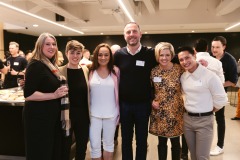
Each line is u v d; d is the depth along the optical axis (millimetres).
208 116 2352
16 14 7477
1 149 3492
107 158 2863
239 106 5789
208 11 8422
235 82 3572
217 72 3066
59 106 2412
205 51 3178
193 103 2375
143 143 2785
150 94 2779
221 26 10000
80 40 13953
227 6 6348
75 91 2604
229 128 5125
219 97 2312
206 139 2346
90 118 2738
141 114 2740
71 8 8938
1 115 3422
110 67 2773
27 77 2270
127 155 2834
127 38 2732
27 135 2307
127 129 2814
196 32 12695
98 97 2721
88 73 2799
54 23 8562
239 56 12648
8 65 5188
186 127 2475
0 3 5266
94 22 9219
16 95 3381
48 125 2314
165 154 2727
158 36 13172
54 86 2350
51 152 2381
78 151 2695
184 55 2336
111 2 6766
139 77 2719
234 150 3898
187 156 3441
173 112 2596
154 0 8336
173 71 2611
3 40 10547
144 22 8812
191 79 2385
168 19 8672
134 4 7520
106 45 2801
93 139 2752
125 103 2777
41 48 2342
